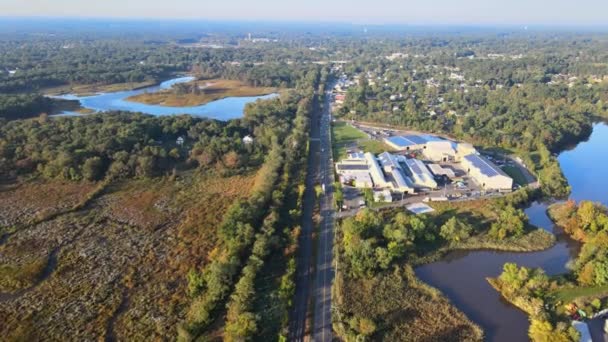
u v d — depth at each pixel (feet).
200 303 272.51
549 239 365.61
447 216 401.70
